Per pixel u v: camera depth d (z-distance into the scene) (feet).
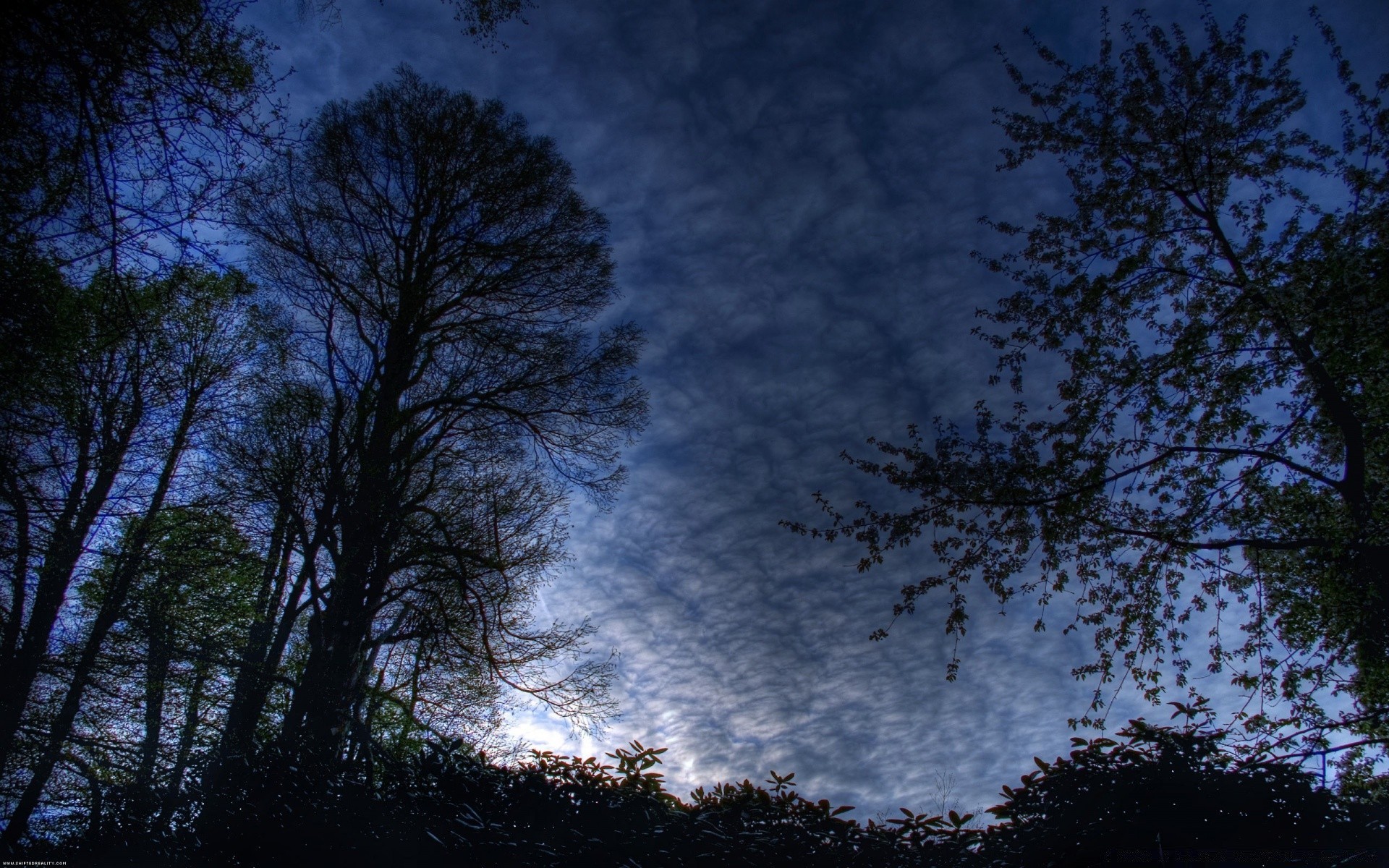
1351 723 24.14
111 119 17.08
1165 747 18.43
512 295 44.01
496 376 42.45
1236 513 29.91
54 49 15.92
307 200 40.52
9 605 28.37
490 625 37.47
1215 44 32.76
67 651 29.86
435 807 20.75
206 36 18.38
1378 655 28.12
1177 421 29.45
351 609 35.42
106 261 19.45
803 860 18.58
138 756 29.35
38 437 24.04
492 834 19.61
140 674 31.22
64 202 17.76
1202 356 28.25
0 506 25.31
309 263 40.14
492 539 38.04
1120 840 17.06
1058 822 17.84
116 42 16.84
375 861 20.44
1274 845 16.67
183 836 22.67
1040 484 28.09
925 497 29.25
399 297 41.39
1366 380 28.48
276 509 35.91
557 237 44.68
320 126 41.50
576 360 43.60
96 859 23.30
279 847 21.58
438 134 43.60
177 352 32.83
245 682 32.86
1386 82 29.73
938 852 18.48
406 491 39.83
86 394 28.07
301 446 36.06
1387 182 28.89
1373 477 31.78
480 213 43.68
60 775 29.09
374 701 37.81
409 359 41.42
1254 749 19.17
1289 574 31.68
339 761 24.14
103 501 29.68
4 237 17.88
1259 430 28.96
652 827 19.60
